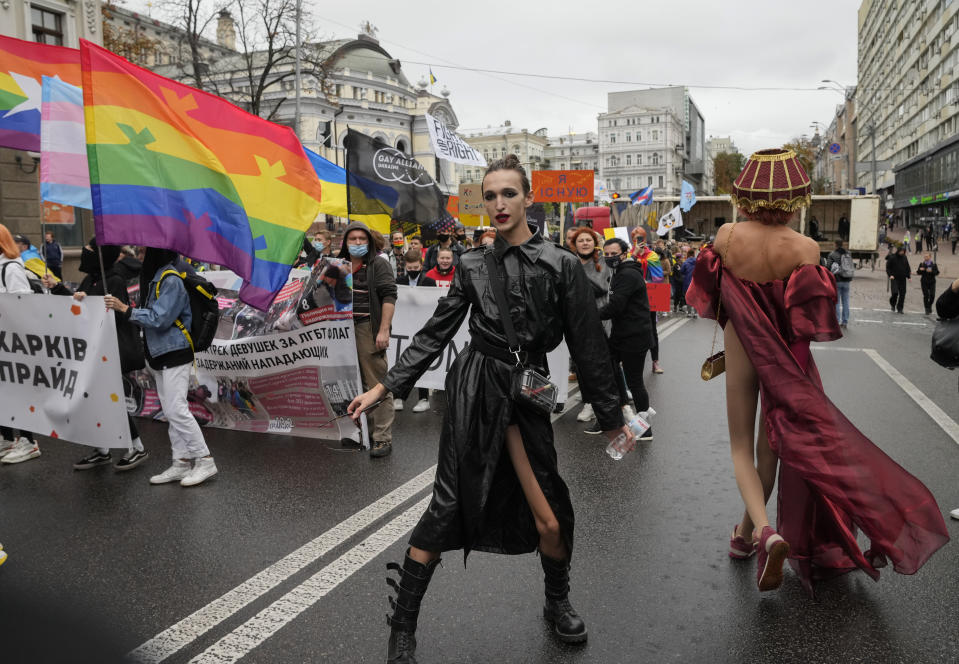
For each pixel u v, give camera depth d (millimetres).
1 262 5812
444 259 8477
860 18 109750
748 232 3348
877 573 3217
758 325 3244
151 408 7035
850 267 14914
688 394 8289
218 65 55656
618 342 6238
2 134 6539
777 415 3207
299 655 2945
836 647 2979
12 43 6410
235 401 6645
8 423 5691
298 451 5973
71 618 2533
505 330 2713
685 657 2914
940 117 59812
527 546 2912
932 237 43750
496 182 2742
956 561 3748
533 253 2771
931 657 2898
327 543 4066
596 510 4605
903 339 12836
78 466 5539
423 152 79812
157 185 5004
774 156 3279
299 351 6223
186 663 2881
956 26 53531
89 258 6012
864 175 103062
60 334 5332
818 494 3314
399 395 2883
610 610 3299
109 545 4074
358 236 6070
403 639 2752
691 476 5285
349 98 71562
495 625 3180
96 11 21516
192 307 5133
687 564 3785
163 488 5066
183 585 3564
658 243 17297
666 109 126625
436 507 2732
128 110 4973
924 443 6000
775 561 2875
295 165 5848
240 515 4520
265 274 5695
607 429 2795
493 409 2713
